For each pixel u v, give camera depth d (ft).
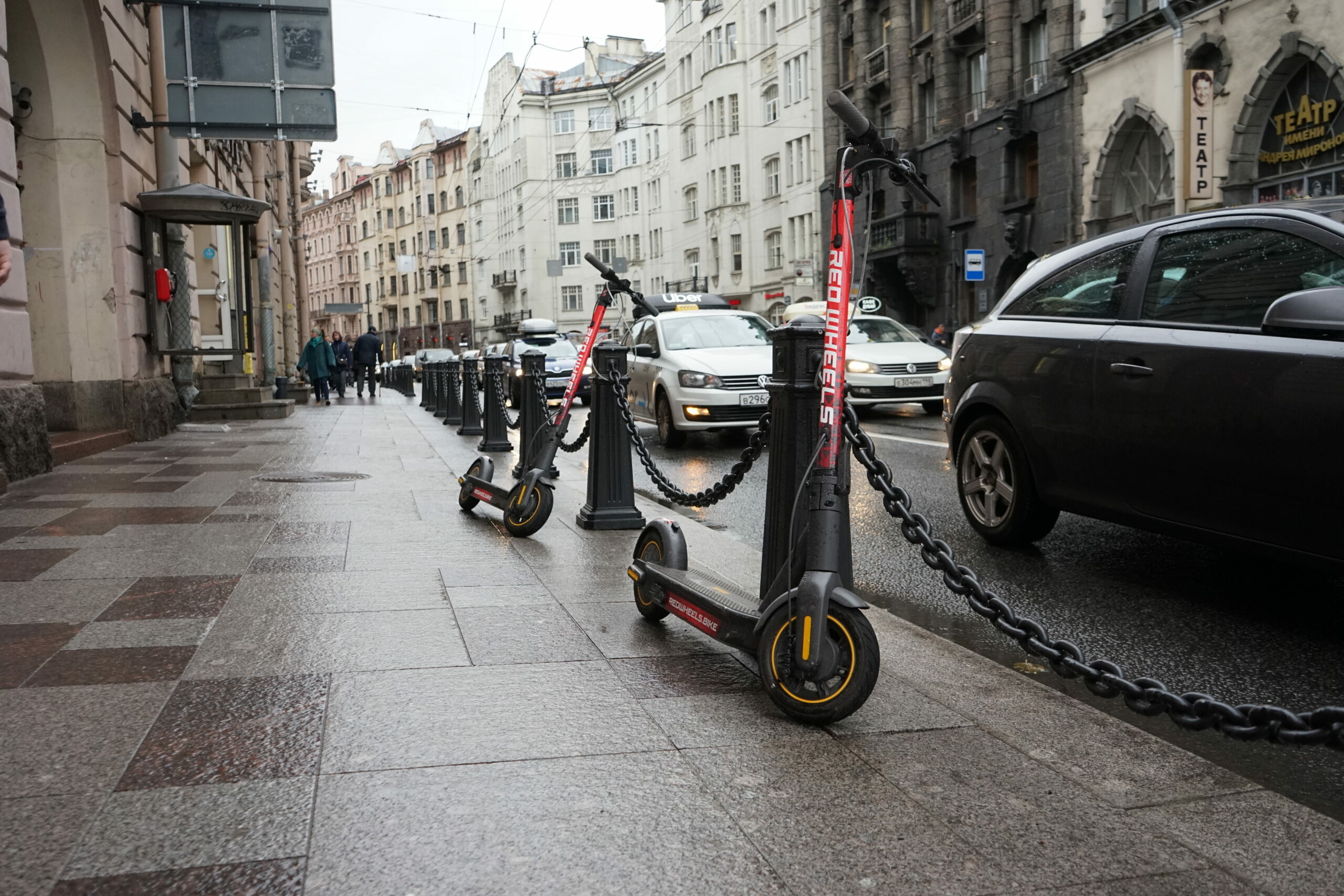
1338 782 9.17
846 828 7.38
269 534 18.58
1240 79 66.85
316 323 460.55
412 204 365.61
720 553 18.15
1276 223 14.10
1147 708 8.05
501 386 36.81
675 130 198.29
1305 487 12.67
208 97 43.39
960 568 9.14
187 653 11.26
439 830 7.24
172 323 43.93
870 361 47.55
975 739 9.17
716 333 42.63
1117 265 16.76
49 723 9.19
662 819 7.47
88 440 33.30
